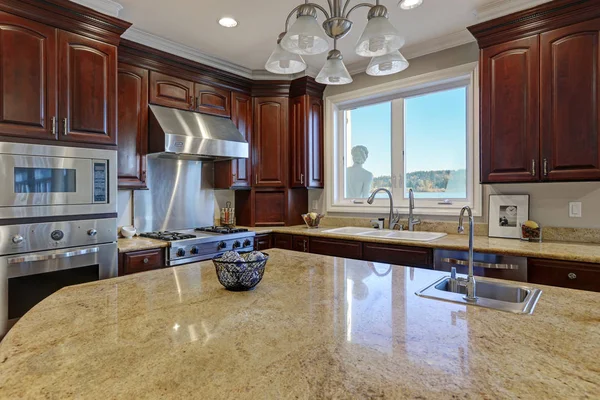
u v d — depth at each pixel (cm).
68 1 214
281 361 75
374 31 140
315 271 162
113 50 242
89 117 230
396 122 349
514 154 237
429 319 101
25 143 203
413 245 262
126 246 254
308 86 376
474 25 247
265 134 380
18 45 201
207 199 376
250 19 263
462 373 70
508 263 218
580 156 213
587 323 97
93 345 83
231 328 94
